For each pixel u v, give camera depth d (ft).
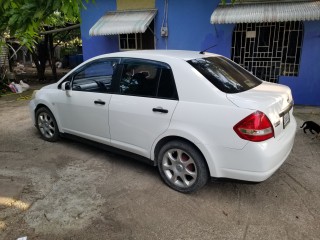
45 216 10.36
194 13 27.12
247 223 9.87
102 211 10.61
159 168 12.20
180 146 11.21
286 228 9.59
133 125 12.52
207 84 10.70
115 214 10.43
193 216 10.27
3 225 9.89
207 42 27.37
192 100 10.84
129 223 9.94
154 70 12.01
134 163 14.48
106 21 29.32
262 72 26.35
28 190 12.07
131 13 29.30
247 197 11.39
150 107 11.79
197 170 11.02
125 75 12.92
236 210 10.57
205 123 10.40
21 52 65.82
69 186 12.37
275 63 25.68
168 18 28.30
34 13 8.56
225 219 10.09
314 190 11.83
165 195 11.57
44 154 15.66
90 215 10.39
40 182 12.71
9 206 10.95
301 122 20.62
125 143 13.16
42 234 9.46
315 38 23.85
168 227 9.72
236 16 23.06
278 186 12.16
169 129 11.26
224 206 10.82
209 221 9.99
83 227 9.77
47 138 17.49
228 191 11.82
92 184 12.50
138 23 27.20
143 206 10.87
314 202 11.02
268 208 10.68
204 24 27.02
